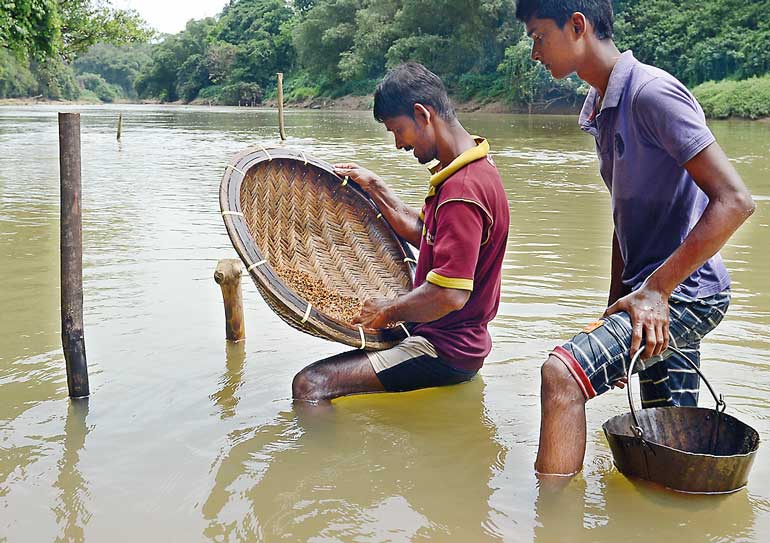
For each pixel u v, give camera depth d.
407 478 2.65
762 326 4.04
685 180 2.60
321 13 54.03
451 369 3.32
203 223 7.02
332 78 54.38
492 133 20.48
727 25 30.69
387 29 45.78
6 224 7.09
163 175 11.06
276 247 3.65
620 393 3.35
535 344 3.87
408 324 3.43
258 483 2.61
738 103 25.30
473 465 2.73
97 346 3.84
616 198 2.73
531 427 3.04
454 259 3.01
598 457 2.76
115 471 2.68
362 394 3.34
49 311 4.41
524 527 2.34
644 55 33.12
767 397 3.21
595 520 2.37
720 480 2.44
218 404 3.23
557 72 2.70
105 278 5.05
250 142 18.20
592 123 2.84
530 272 5.18
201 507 2.46
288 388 3.41
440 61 41.91
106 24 20.08
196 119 33.28
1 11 12.38
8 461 2.74
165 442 2.90
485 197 3.06
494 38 40.31
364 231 3.97
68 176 3.15
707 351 3.70
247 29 76.88
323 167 3.90
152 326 4.13
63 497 2.51
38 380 3.45
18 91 78.56
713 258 2.70
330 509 2.44
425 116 3.09
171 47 84.19
